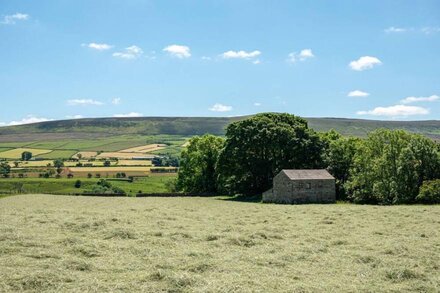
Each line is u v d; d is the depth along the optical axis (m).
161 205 53.94
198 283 15.24
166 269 17.20
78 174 149.12
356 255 20.70
